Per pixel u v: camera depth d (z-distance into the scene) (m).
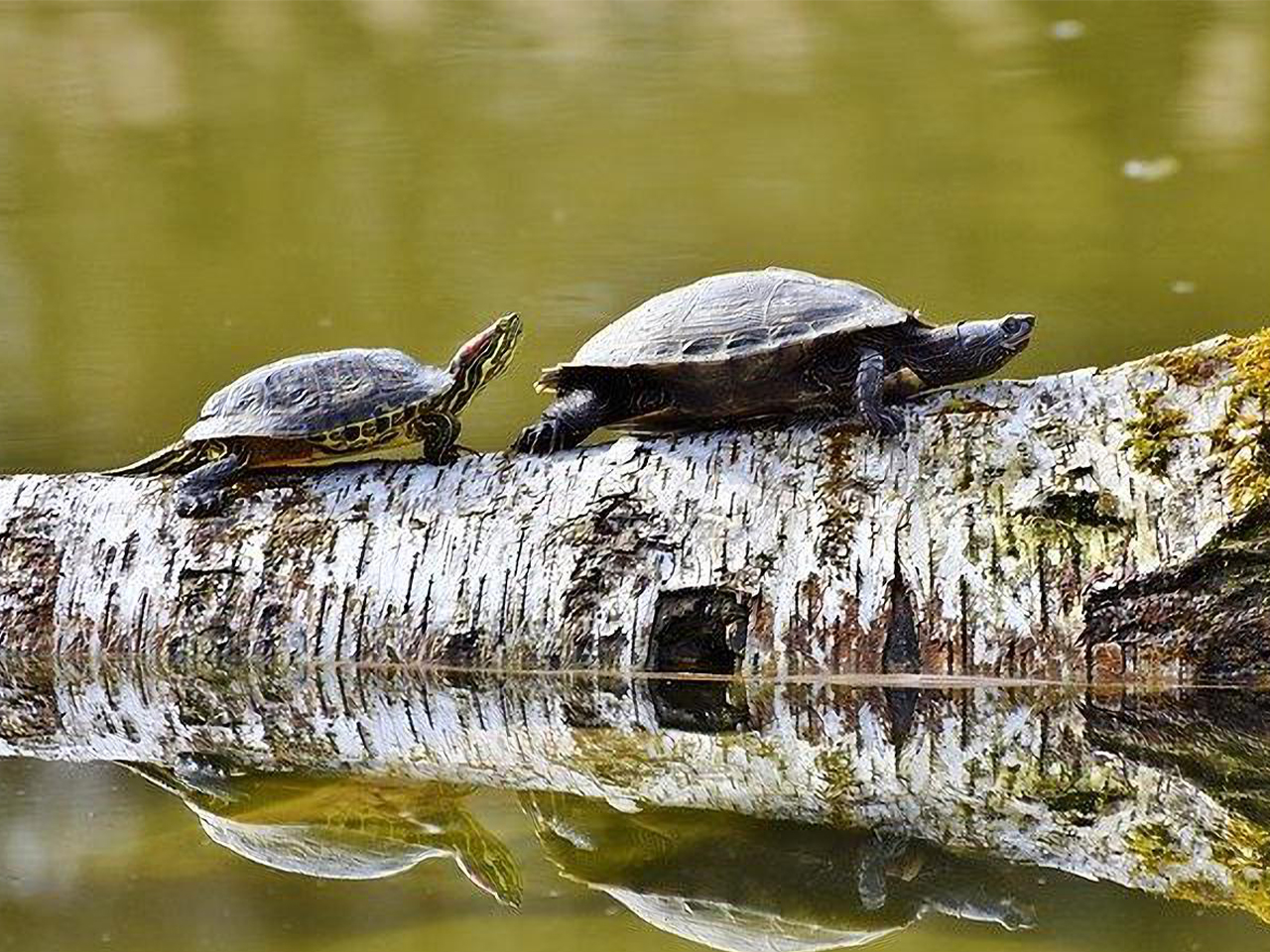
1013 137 48.34
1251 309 33.47
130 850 16.06
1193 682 18.66
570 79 57.22
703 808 16.94
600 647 19.86
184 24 66.19
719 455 20.17
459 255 40.22
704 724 19.33
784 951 13.62
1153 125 48.62
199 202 46.03
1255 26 58.41
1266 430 18.67
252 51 62.50
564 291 37.03
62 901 14.79
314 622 20.53
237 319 36.56
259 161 49.62
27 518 21.44
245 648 20.62
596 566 20.00
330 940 13.91
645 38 62.62
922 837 16.03
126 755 18.98
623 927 14.13
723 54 59.97
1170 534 18.62
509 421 29.05
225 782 17.98
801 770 17.88
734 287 20.67
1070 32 59.72
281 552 20.77
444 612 20.25
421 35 64.44
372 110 54.53
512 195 44.94
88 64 60.69
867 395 19.59
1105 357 31.16
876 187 44.47
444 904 14.68
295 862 15.73
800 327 19.86
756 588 19.48
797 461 19.91
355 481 21.20
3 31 65.25
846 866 15.27
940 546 19.17
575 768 18.19
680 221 42.31
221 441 21.08
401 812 16.98
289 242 42.16
